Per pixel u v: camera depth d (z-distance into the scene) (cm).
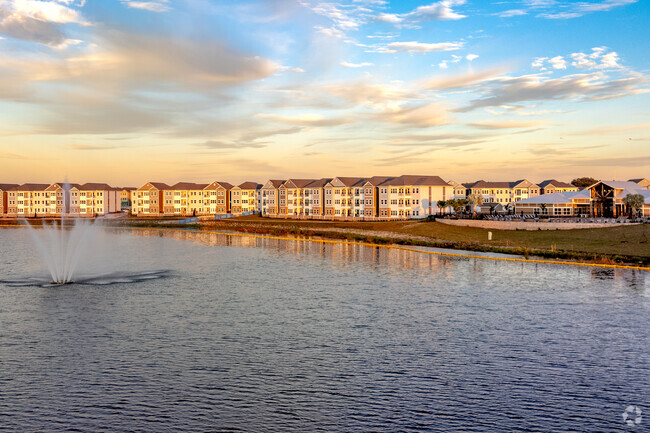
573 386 3562
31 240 14300
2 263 9425
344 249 11588
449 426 3047
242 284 7175
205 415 3172
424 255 10288
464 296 6272
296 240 14025
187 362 4003
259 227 17138
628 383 3603
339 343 4456
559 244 10431
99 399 3369
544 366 3919
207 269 8619
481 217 14638
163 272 8319
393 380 3675
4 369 3841
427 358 4097
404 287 6875
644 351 4222
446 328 4897
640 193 14112
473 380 3672
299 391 3500
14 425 3033
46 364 3950
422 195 18412
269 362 4006
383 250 11306
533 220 12688
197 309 5666
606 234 10775
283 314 5441
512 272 7969
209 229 17938
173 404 3309
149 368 3878
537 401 3350
